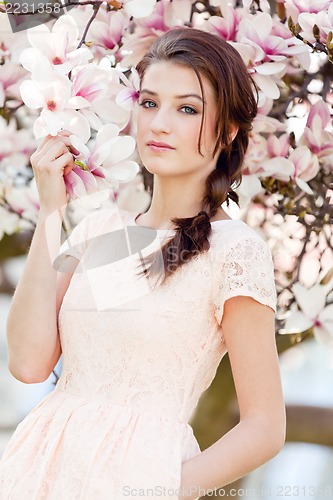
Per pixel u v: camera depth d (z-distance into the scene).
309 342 4.57
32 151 3.57
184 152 2.63
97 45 3.23
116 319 2.57
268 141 3.20
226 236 2.59
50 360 2.72
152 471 2.44
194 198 2.74
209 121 2.65
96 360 2.60
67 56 2.63
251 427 2.47
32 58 2.62
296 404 5.50
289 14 3.11
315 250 3.65
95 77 2.71
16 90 3.37
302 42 3.01
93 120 2.63
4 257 4.57
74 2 3.00
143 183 3.46
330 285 3.36
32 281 2.65
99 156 2.51
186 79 2.62
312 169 3.20
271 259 2.61
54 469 2.52
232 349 2.54
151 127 2.62
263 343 2.53
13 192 3.55
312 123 3.20
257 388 2.51
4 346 6.84
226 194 2.74
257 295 2.50
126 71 3.27
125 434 2.49
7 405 7.05
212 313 2.58
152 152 2.64
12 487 2.55
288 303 3.39
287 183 3.25
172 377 2.56
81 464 2.46
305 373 6.04
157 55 2.67
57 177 2.61
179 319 2.54
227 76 2.65
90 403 2.56
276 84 3.20
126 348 2.55
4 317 5.91
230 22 3.09
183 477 2.43
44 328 2.66
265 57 3.01
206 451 2.46
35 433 2.60
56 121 2.54
